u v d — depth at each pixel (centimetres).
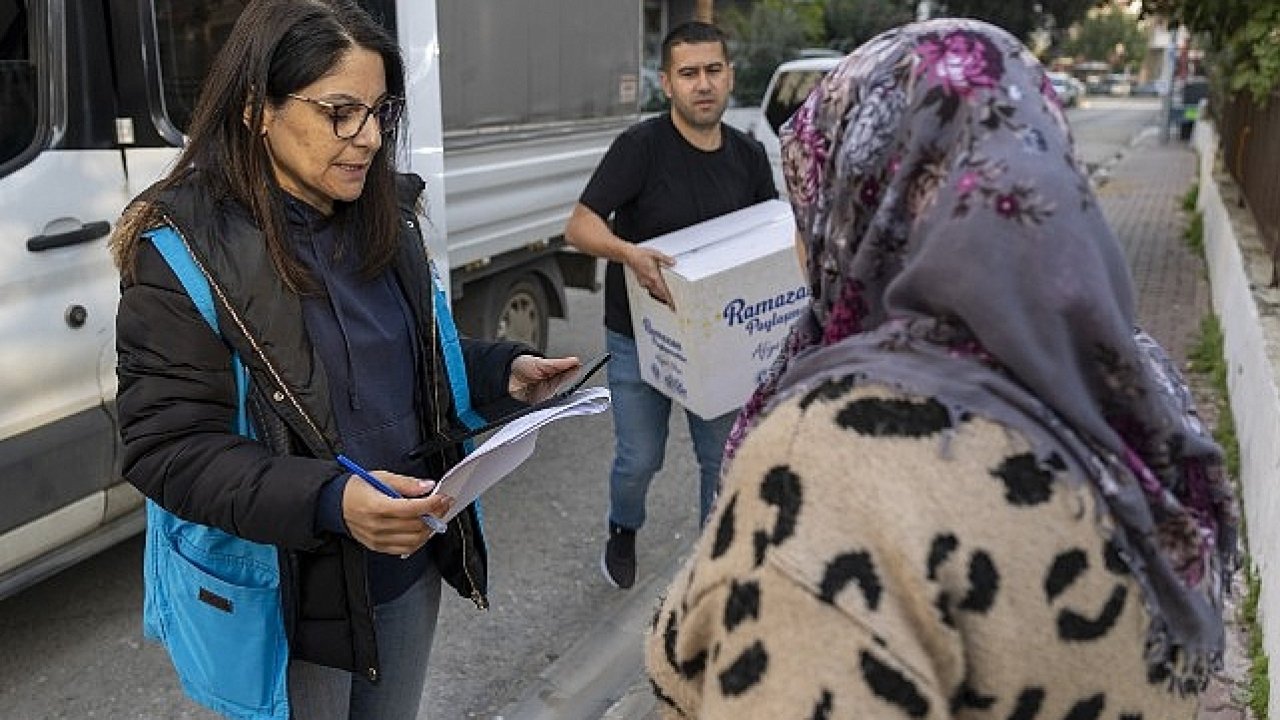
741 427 115
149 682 312
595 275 597
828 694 78
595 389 186
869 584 79
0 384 274
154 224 157
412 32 375
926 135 89
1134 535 87
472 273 479
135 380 157
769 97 957
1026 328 83
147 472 157
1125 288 88
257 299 159
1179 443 94
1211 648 95
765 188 326
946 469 80
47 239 283
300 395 162
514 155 486
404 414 181
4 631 336
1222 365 555
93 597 356
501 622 346
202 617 170
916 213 89
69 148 289
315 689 181
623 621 347
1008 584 80
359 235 175
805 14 2162
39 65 281
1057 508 81
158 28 309
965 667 81
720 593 86
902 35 96
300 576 170
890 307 90
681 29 303
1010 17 2239
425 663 202
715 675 85
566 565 384
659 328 295
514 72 479
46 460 287
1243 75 719
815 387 87
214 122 162
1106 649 84
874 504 80
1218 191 879
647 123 311
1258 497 351
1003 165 84
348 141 162
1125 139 2555
